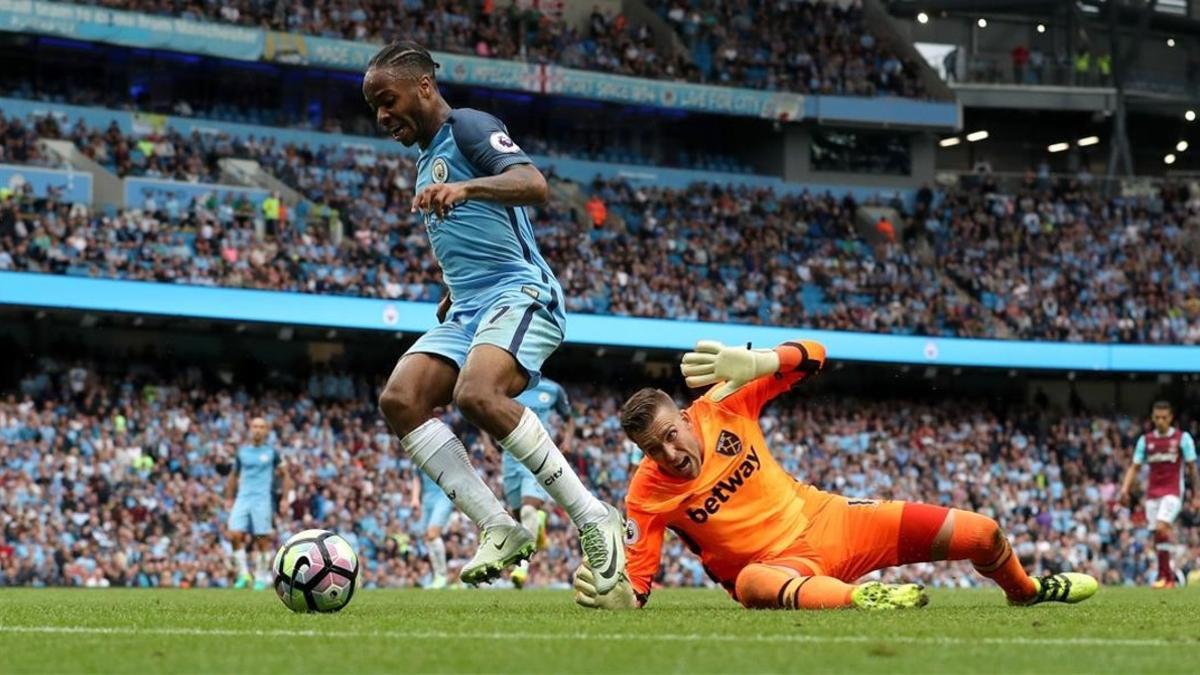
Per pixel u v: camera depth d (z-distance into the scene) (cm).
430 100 773
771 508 759
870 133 4450
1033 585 795
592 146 4275
